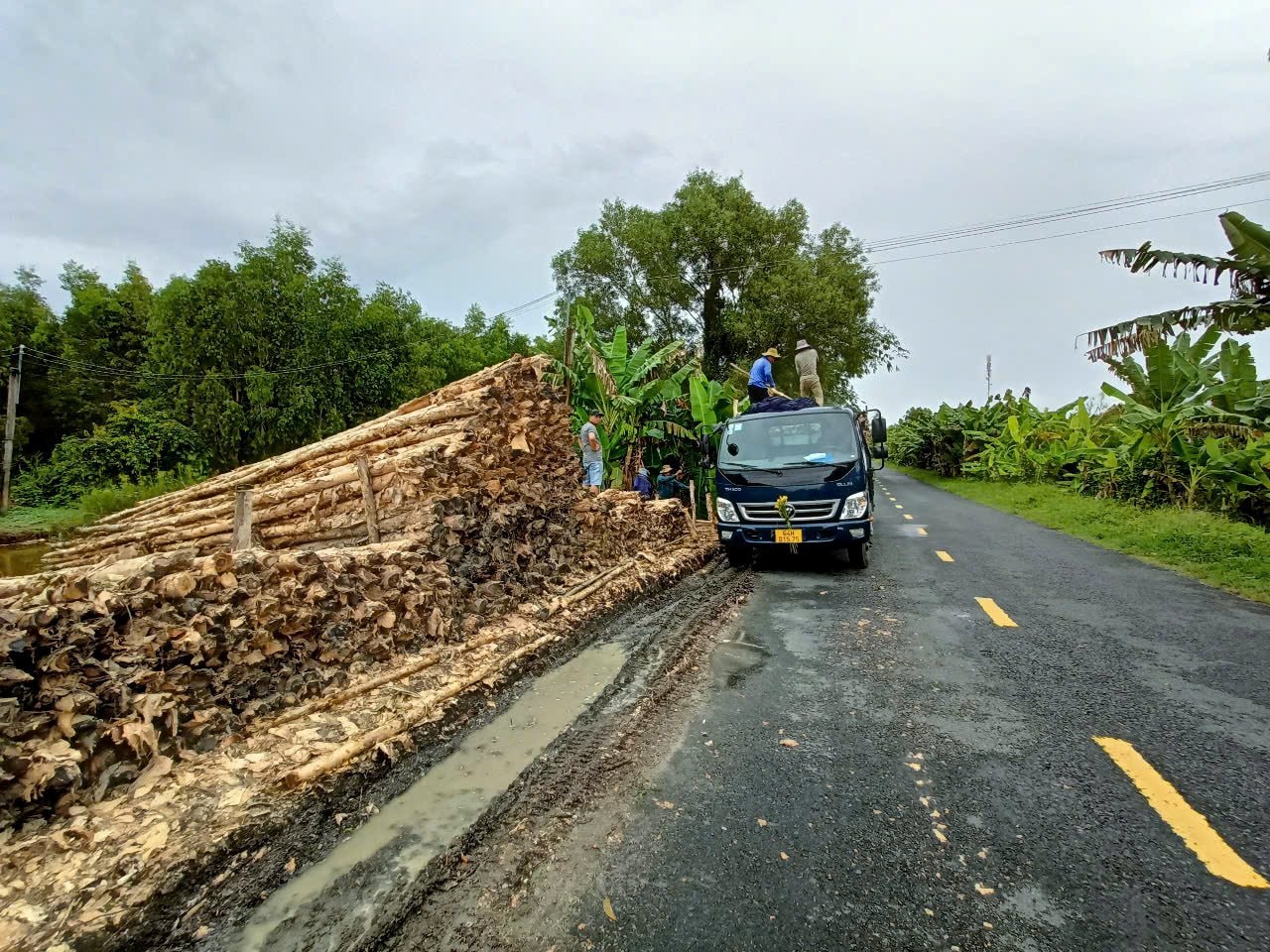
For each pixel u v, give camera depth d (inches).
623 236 1195.9
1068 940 74.9
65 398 1054.4
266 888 87.8
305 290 987.9
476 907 83.2
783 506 292.8
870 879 86.4
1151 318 290.2
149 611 123.7
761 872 88.4
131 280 1253.7
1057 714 138.7
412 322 1232.2
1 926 77.4
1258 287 263.6
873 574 294.5
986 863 89.3
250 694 132.3
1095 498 559.2
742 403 499.5
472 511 213.3
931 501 684.7
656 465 499.8
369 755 121.3
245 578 140.1
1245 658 173.8
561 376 402.6
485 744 130.3
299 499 218.7
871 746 125.5
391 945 77.2
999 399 996.6
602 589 245.6
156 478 765.9
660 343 1254.9
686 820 101.5
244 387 926.4
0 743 95.4
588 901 83.6
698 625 215.2
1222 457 409.1
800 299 1080.8
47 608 109.0
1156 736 127.8
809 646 190.5
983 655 178.1
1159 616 217.9
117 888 85.0
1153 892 82.8
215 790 107.3
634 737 131.9
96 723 105.2
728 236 1139.9
